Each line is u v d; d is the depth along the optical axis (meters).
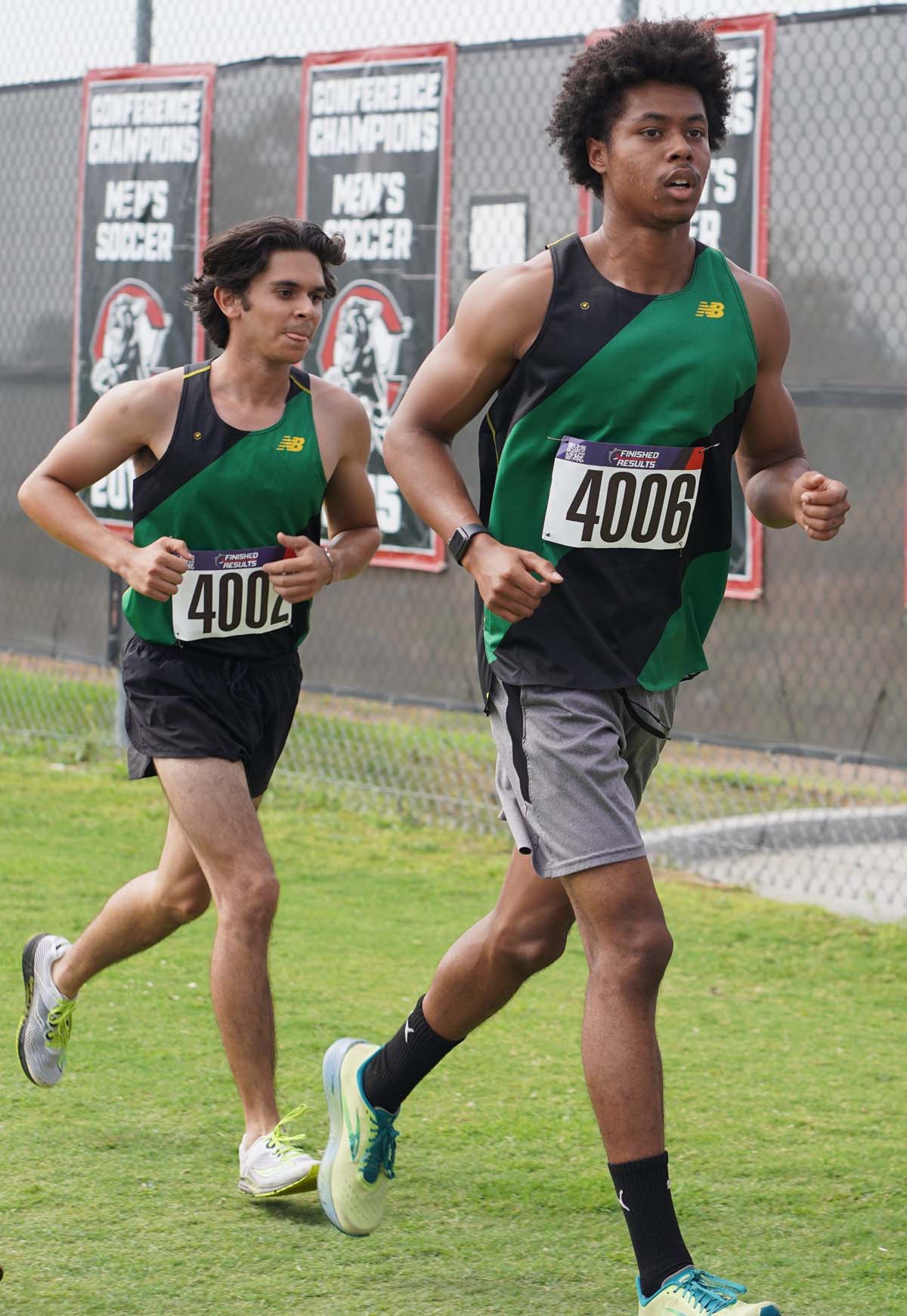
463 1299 8.71
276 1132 9.91
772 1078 12.74
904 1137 11.45
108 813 22.16
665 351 8.23
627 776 9.22
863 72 17.52
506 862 20.34
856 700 18.02
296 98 21.83
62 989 11.33
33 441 25.00
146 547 10.27
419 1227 9.73
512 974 8.98
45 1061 11.44
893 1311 8.72
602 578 8.53
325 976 15.17
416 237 20.89
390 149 21.00
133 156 23.44
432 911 17.86
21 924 16.36
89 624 24.91
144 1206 9.84
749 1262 9.34
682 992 15.23
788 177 17.97
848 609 18.00
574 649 8.50
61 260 24.42
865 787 21.84
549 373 8.32
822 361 17.97
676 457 8.41
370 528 11.55
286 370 10.87
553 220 19.75
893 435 17.62
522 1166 10.73
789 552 18.33
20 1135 10.94
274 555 10.87
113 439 10.73
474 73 20.20
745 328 8.49
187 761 10.47
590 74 8.20
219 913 10.21
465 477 20.61
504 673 8.60
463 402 8.73
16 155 24.72
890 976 15.84
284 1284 8.83
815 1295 8.91
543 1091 12.25
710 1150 11.13
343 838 21.31
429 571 21.22
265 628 10.90
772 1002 14.94
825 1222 9.95
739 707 18.77
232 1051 10.08
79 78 23.91
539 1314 8.56
